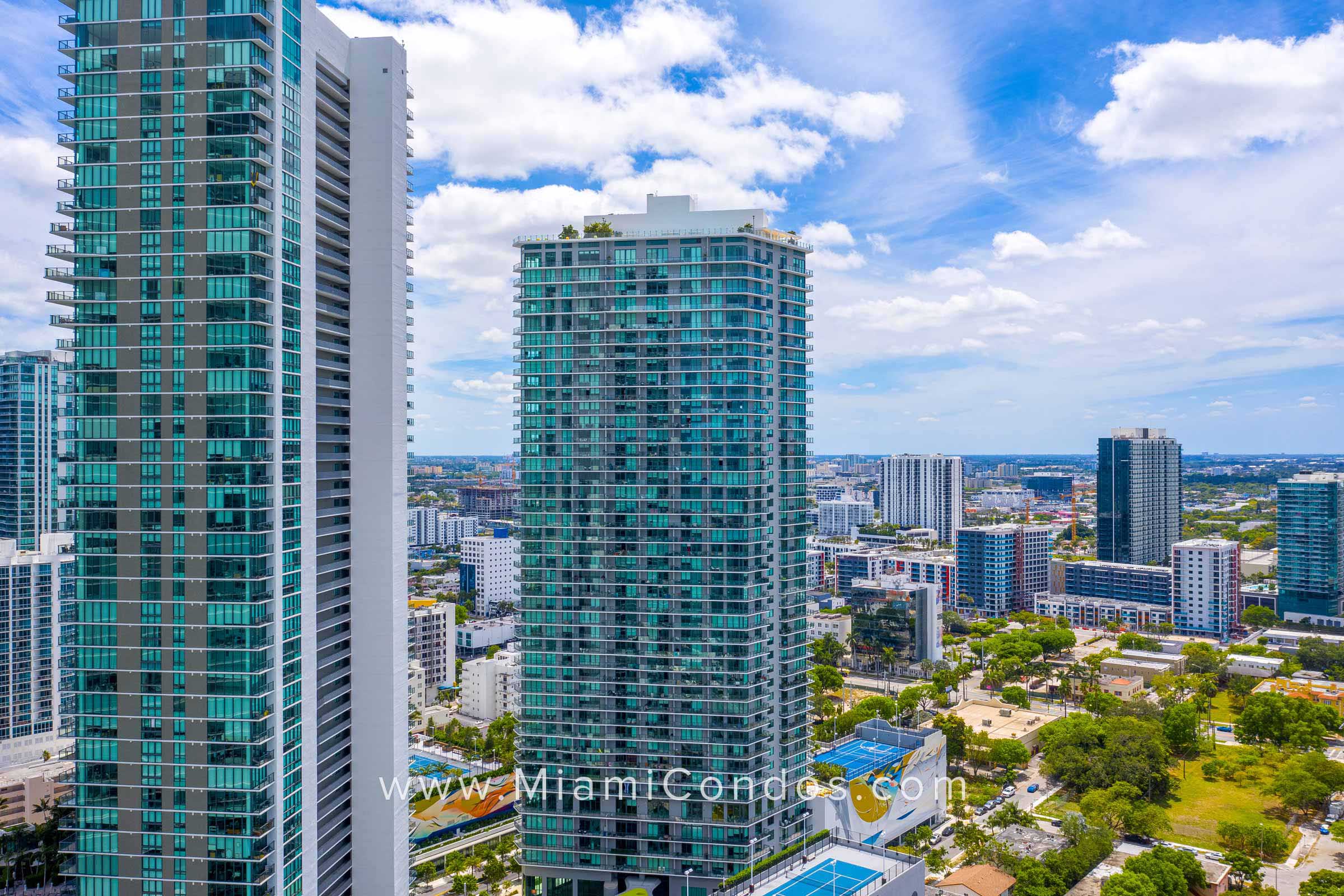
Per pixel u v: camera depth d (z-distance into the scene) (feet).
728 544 622.13
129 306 438.40
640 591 629.10
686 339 639.76
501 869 638.94
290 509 449.89
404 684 529.04
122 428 436.35
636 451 638.12
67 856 618.44
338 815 508.53
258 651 422.82
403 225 531.50
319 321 510.99
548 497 644.27
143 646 428.97
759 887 443.32
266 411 439.63
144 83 439.22
